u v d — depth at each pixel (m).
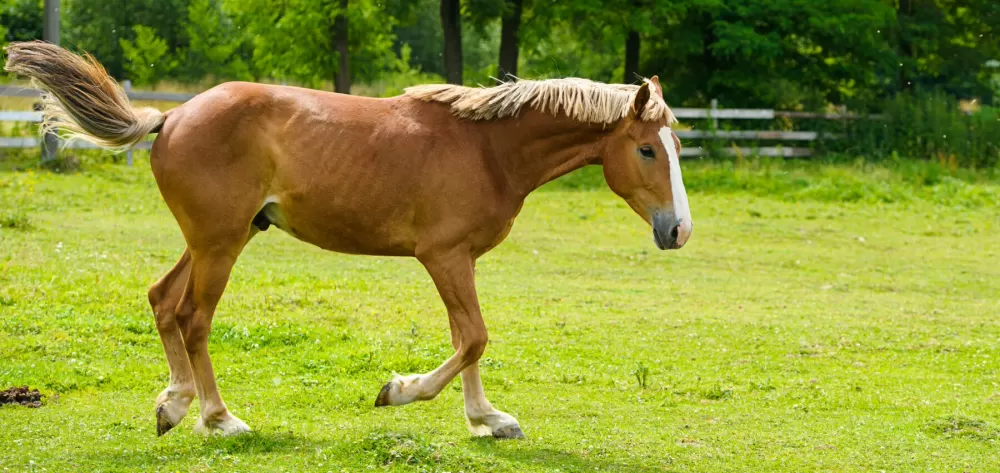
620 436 6.90
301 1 27.95
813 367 9.47
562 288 13.09
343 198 6.31
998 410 7.98
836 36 29.48
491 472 5.77
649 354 9.72
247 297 10.67
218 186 6.23
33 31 36.53
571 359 9.38
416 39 49.81
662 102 6.35
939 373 9.36
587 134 6.47
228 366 8.41
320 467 5.69
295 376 8.30
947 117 28.17
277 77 30.92
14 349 8.24
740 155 25.72
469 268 6.41
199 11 34.59
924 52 33.91
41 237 13.44
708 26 29.33
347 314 10.41
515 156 6.51
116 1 36.69
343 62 29.03
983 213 21.00
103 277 10.98
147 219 15.94
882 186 22.88
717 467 6.25
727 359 9.68
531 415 7.48
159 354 8.63
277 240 15.03
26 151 21.03
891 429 7.32
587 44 32.12
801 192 22.28
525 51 30.03
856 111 29.34
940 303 13.05
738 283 14.12
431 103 6.49
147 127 6.38
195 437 6.38
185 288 6.47
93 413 6.92
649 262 15.48
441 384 6.36
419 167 6.31
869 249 17.33
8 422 6.58
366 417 7.24
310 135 6.34
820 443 6.88
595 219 18.92
